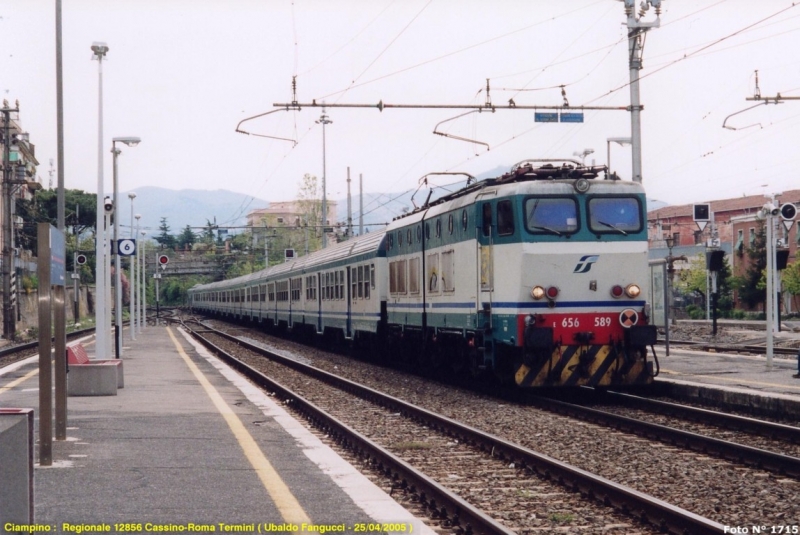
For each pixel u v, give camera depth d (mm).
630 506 8523
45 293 9867
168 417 14117
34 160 87188
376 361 30672
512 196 17344
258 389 19047
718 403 16797
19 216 67562
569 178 17891
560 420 15203
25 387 20062
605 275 17266
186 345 37938
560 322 17062
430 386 21594
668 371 20703
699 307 72438
